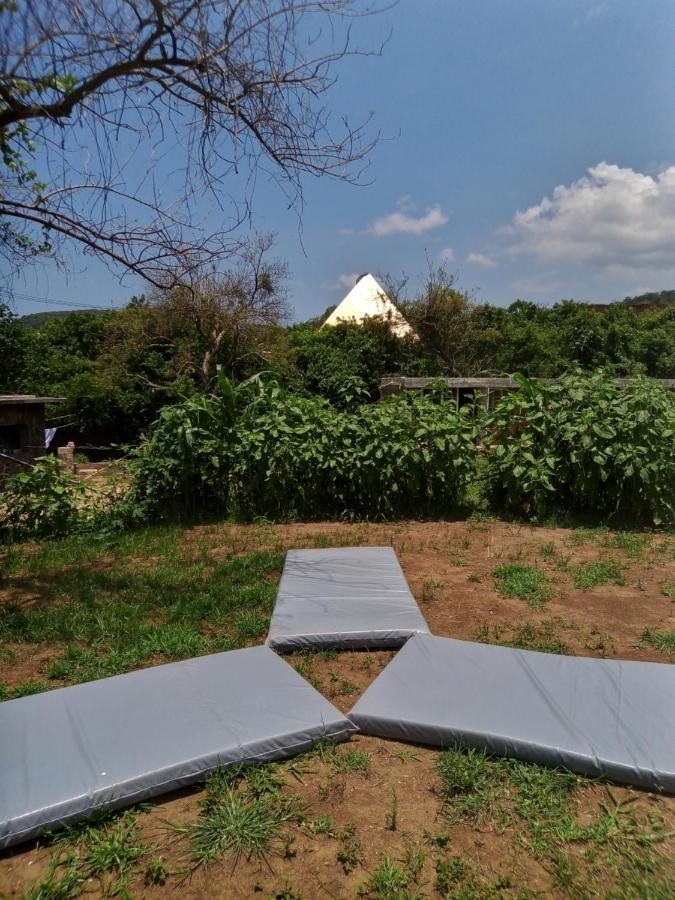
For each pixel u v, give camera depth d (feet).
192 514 24.57
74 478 24.23
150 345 75.82
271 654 11.03
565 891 6.47
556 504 23.86
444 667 10.39
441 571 17.08
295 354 81.56
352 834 7.26
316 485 24.07
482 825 7.42
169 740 8.36
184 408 24.80
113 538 21.99
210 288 67.56
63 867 6.85
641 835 7.16
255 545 20.24
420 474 24.06
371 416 24.48
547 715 8.93
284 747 8.50
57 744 8.27
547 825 7.37
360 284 100.01
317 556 17.40
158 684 9.85
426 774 8.30
